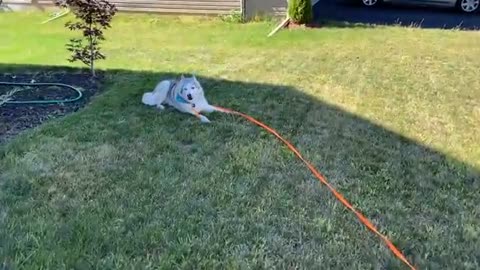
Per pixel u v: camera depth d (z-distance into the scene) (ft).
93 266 9.80
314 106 19.11
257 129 16.70
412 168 14.23
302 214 11.78
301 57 26.55
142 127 16.58
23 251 10.16
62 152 14.65
